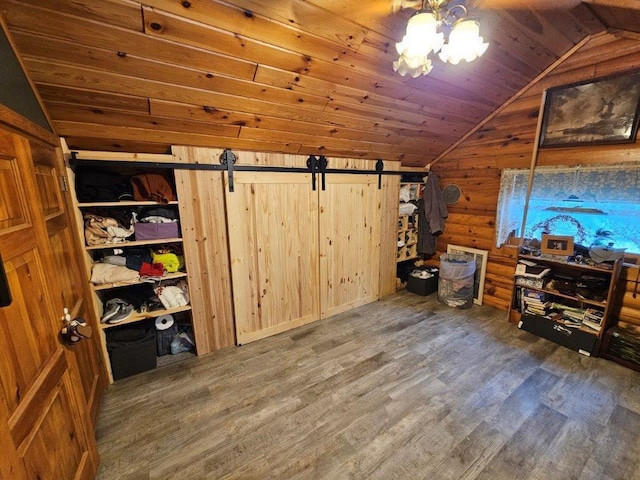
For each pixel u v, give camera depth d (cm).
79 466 132
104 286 209
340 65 187
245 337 270
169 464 153
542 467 150
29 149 116
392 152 329
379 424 178
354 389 208
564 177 270
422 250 396
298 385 213
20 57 131
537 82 274
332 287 322
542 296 278
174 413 188
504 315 322
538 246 287
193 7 130
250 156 249
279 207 271
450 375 222
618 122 231
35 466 98
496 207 327
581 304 261
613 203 243
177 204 232
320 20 154
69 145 192
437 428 174
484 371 227
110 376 218
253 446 164
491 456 156
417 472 148
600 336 239
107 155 200
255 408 192
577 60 246
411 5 151
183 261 246
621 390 203
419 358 245
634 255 236
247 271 262
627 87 223
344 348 261
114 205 213
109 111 172
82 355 173
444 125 305
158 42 141
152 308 237
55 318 124
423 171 388
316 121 233
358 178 321
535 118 280
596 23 214
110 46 136
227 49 154
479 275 350
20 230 104
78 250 193
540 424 176
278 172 264
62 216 169
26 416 95
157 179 226
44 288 117
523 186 301
